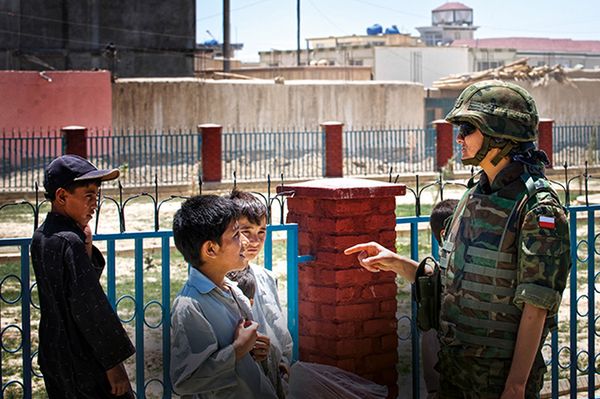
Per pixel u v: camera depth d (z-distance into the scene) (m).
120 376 3.59
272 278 4.04
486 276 3.38
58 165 3.62
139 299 4.14
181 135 24.86
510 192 3.40
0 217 17.39
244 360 3.54
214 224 3.45
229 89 29.97
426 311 3.77
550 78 36.41
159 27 35.25
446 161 26.75
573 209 4.96
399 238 13.71
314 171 27.30
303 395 4.18
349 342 4.55
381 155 30.86
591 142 29.91
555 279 3.25
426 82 61.97
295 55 72.00
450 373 3.61
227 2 42.75
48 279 3.49
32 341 7.67
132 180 24.25
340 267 4.49
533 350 3.29
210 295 3.49
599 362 6.74
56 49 34.03
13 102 26.94
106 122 28.11
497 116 3.41
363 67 44.19
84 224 3.68
